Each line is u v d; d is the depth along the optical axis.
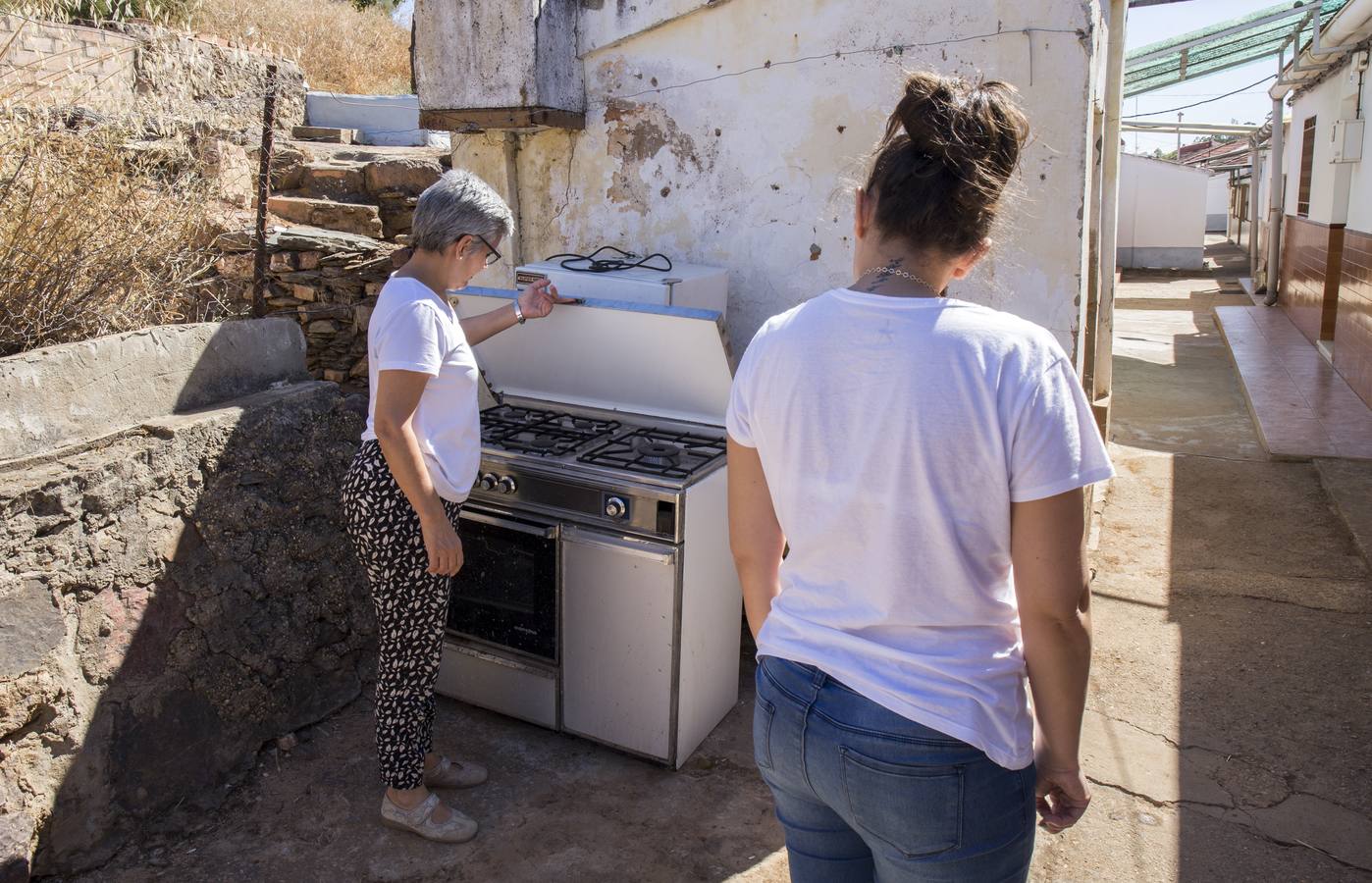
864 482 1.26
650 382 3.35
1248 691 3.38
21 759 2.35
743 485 1.48
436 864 2.60
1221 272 18.72
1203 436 6.46
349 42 13.37
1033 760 1.40
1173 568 4.39
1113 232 5.45
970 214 1.31
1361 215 7.79
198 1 9.34
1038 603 1.25
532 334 3.45
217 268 4.84
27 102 3.48
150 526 2.63
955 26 3.12
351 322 5.59
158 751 2.70
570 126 3.81
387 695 2.64
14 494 2.27
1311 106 10.77
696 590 2.94
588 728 3.12
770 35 3.42
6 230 2.97
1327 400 7.03
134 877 2.51
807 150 3.44
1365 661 3.53
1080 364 3.23
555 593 3.04
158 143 4.38
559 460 2.97
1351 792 2.84
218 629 2.86
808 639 1.35
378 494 2.47
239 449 2.88
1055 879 2.54
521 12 3.55
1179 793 2.87
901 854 1.31
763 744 1.40
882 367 1.25
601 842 2.70
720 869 2.59
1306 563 4.40
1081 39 2.97
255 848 2.64
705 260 3.75
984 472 1.22
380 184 6.56
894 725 1.26
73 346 2.52
